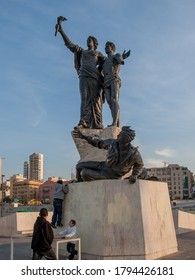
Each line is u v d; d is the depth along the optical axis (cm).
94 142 920
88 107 1259
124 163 829
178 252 910
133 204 796
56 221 913
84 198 843
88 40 1310
